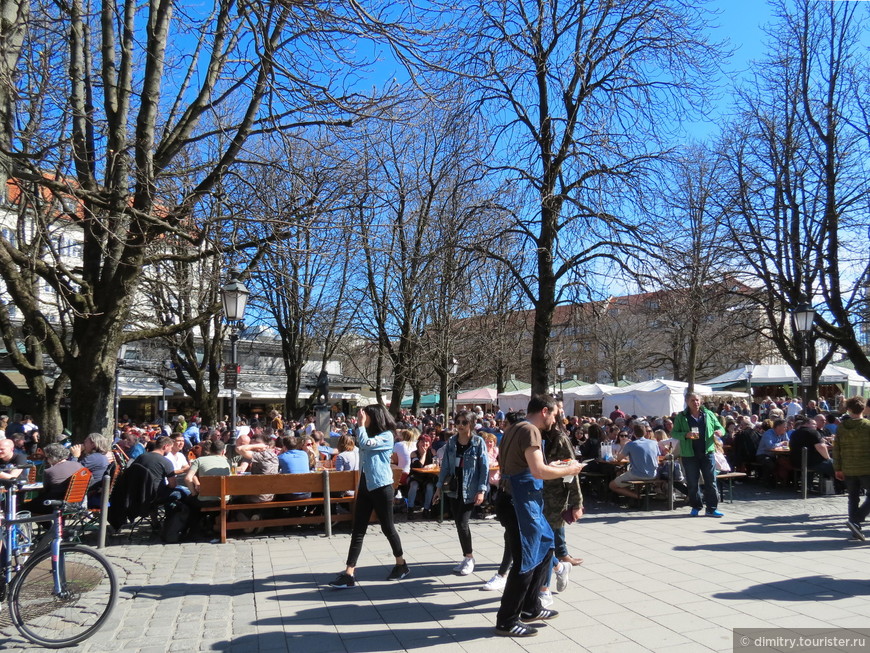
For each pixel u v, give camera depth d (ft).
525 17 41.19
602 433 47.55
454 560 23.29
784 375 86.89
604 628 15.51
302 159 41.45
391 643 15.08
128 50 30.12
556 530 18.67
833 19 57.11
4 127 26.55
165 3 29.96
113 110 30.37
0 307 34.04
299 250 32.19
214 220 30.55
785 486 42.68
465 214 44.73
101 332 30.07
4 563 16.17
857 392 103.30
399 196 58.85
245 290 39.17
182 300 65.51
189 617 17.34
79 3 31.96
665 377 178.50
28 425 55.06
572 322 44.24
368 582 20.45
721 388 96.78
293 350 83.97
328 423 56.44
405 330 74.18
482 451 21.53
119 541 28.43
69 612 15.81
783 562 21.71
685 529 28.30
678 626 15.48
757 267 67.62
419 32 28.71
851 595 17.71
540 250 41.32
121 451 39.01
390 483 20.51
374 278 75.82
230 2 29.91
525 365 105.29
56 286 29.35
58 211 33.40
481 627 15.97
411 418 69.31
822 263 59.36
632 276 40.11
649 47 40.60
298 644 15.21
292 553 25.44
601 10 40.68
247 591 19.81
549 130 42.57
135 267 29.89
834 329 57.98
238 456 38.47
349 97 31.58
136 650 15.08
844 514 32.07
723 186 64.59
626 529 28.45
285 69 28.17
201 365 75.56
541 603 16.65
